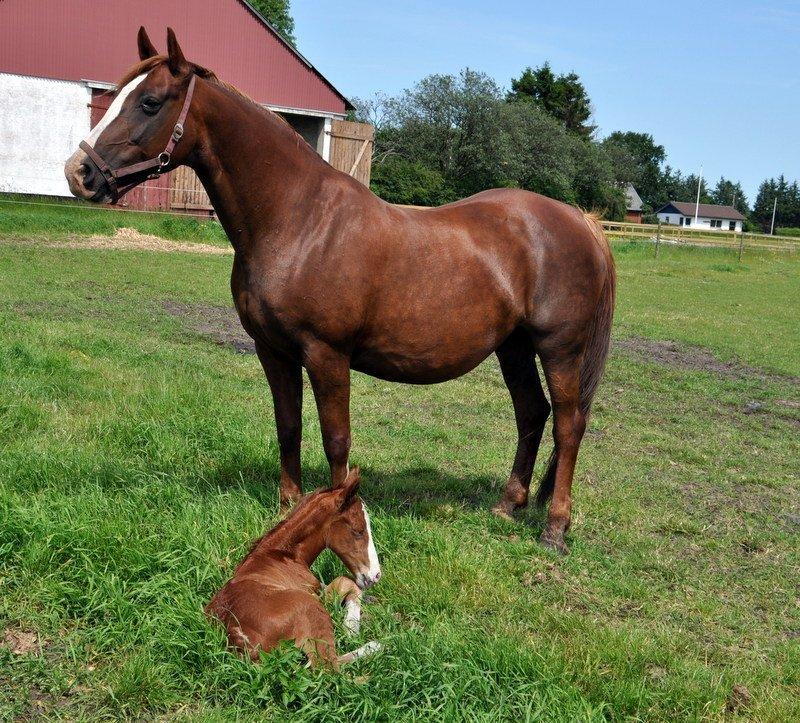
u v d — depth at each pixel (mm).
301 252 4332
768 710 3506
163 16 26688
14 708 2973
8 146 25234
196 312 12477
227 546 4098
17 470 4828
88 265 15789
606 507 5973
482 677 3275
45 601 3584
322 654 3193
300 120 31094
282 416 4742
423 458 6637
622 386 10641
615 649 3766
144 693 3105
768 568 5211
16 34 24703
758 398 10633
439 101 56188
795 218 128375
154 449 5652
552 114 77062
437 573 4234
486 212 5008
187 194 26688
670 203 118750
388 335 4625
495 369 10922
